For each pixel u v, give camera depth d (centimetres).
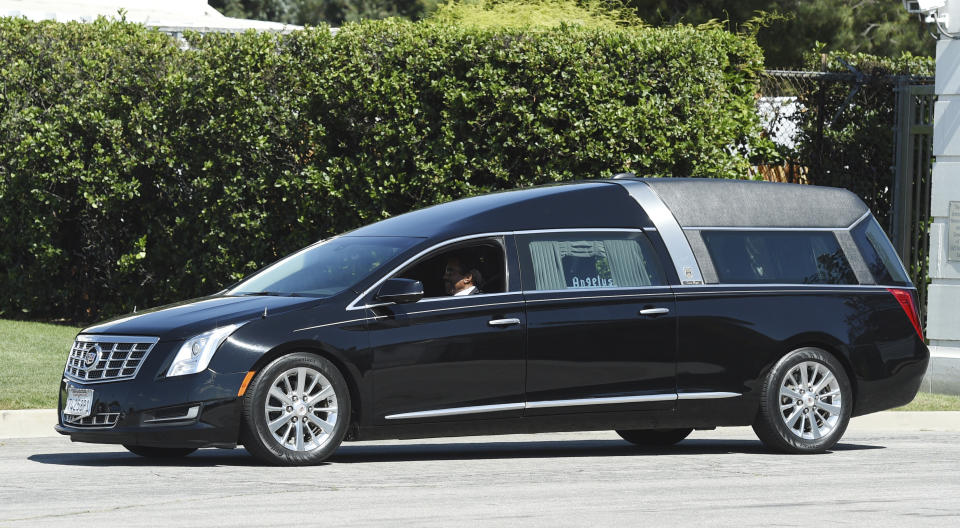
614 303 2539
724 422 2622
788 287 2681
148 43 4406
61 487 2080
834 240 2770
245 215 4294
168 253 4447
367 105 4175
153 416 2262
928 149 4566
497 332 2447
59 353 3731
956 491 2131
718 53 4275
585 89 4125
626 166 4141
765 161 4525
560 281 2528
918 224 4488
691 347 2586
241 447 2714
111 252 4503
